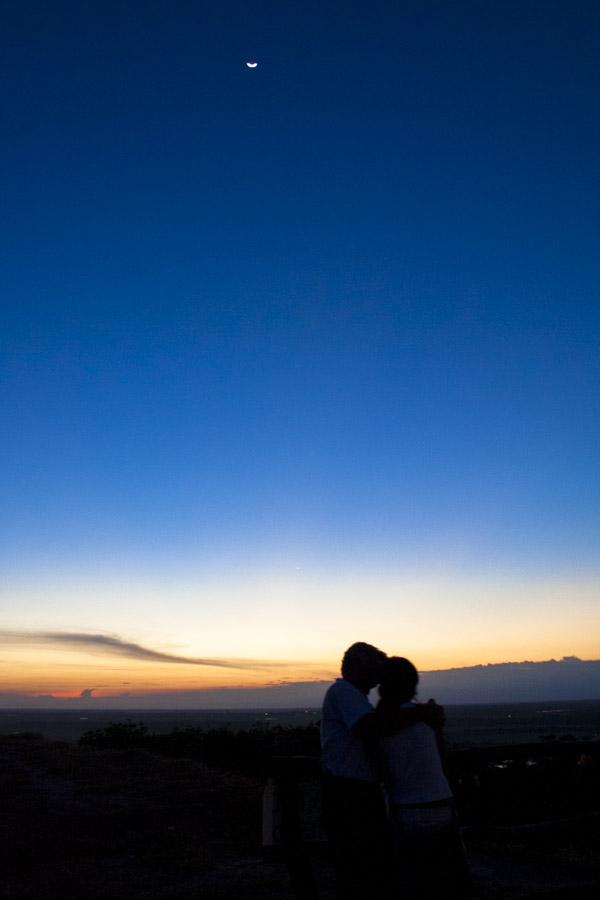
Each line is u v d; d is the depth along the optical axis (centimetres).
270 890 813
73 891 823
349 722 528
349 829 526
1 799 1427
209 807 1309
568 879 775
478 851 905
